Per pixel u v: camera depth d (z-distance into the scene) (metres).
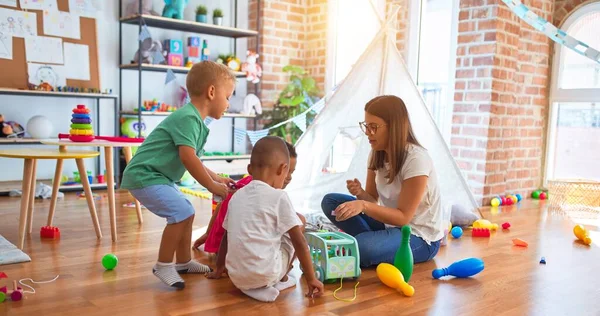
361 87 2.90
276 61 4.98
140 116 4.09
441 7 4.23
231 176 4.68
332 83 4.91
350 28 4.82
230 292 1.82
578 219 3.30
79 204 3.40
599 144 4.07
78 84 4.08
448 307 1.72
